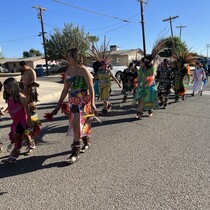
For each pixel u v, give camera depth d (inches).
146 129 275.1
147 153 206.5
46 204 141.4
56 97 561.0
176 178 164.6
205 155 200.2
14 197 149.3
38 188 157.9
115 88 687.1
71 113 195.2
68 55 189.9
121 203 139.4
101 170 178.2
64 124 302.8
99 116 341.7
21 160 199.2
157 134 256.4
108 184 159.5
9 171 181.3
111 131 270.5
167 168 178.9
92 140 241.3
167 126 284.8
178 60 440.8
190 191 149.3
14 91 186.1
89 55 373.4
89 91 192.2
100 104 434.9
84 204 139.9
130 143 231.0
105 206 137.3
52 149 220.5
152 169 177.8
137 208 134.5
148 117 329.4
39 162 194.4
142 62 311.1
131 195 146.6
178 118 320.5
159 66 384.8
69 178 168.6
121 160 193.9
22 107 191.6
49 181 165.8
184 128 275.1
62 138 249.9
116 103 445.4
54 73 1797.5
